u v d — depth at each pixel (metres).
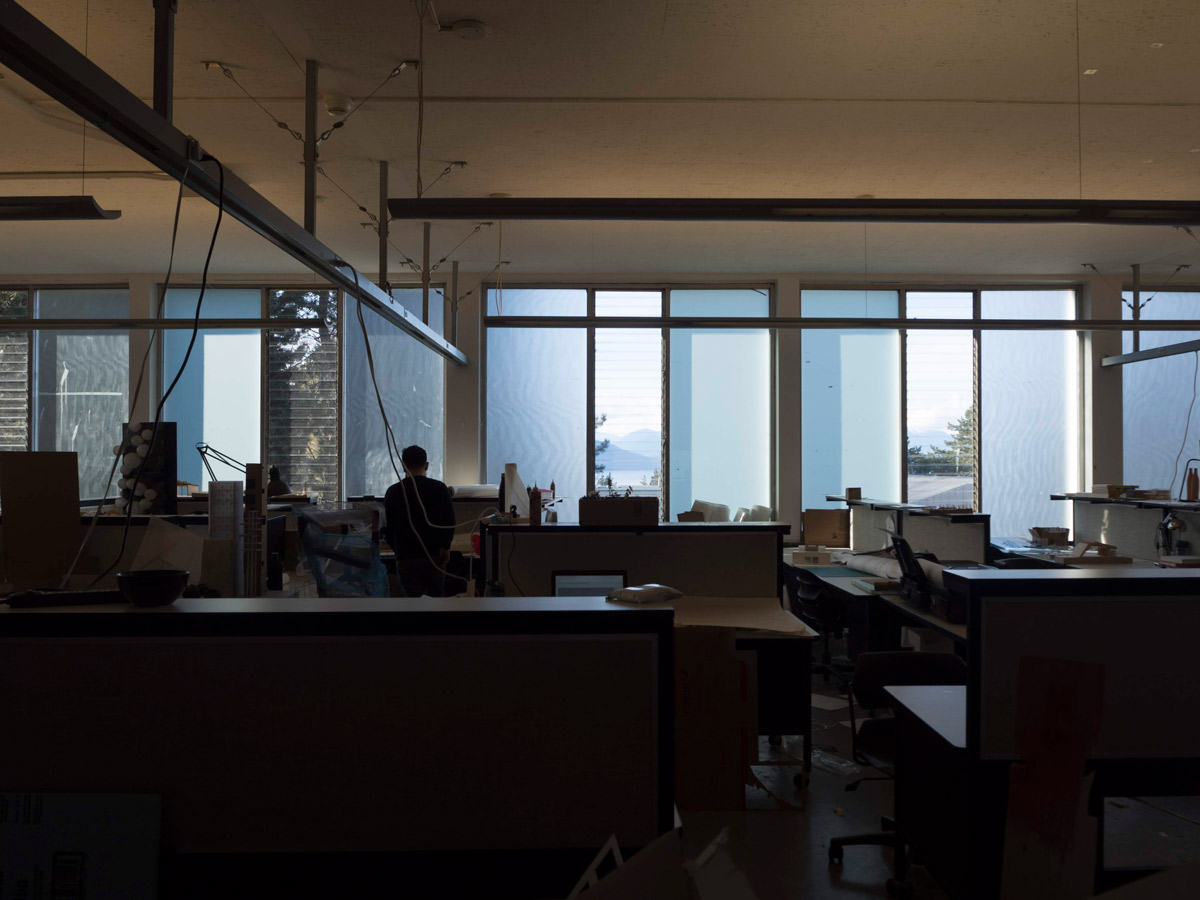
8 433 7.89
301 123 4.18
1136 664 1.82
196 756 1.38
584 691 1.40
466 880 1.40
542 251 7.00
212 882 1.38
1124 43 3.37
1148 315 7.96
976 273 7.87
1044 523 7.95
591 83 3.74
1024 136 4.36
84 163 4.71
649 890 0.74
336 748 1.38
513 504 4.06
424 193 5.34
